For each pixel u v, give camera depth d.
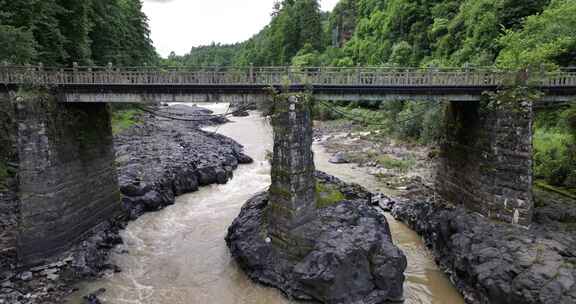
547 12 40.19
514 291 17.92
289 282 20.55
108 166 28.70
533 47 37.75
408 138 58.03
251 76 22.88
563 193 27.30
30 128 21.50
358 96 24.23
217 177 40.56
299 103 21.05
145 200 32.09
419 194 35.72
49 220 22.47
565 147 30.11
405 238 27.98
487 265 19.70
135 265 23.84
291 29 115.25
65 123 23.77
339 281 19.20
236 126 78.75
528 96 22.64
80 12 41.50
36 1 32.47
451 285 22.27
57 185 22.91
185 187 37.25
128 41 68.06
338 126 76.25
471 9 64.75
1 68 22.91
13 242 23.31
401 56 80.44
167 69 25.02
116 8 60.53
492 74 24.39
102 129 27.97
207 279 22.34
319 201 24.30
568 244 20.23
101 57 54.25
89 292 20.59
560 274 17.61
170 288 21.42
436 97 24.80
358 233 21.28
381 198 34.28
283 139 21.25
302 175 21.50
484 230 22.58
